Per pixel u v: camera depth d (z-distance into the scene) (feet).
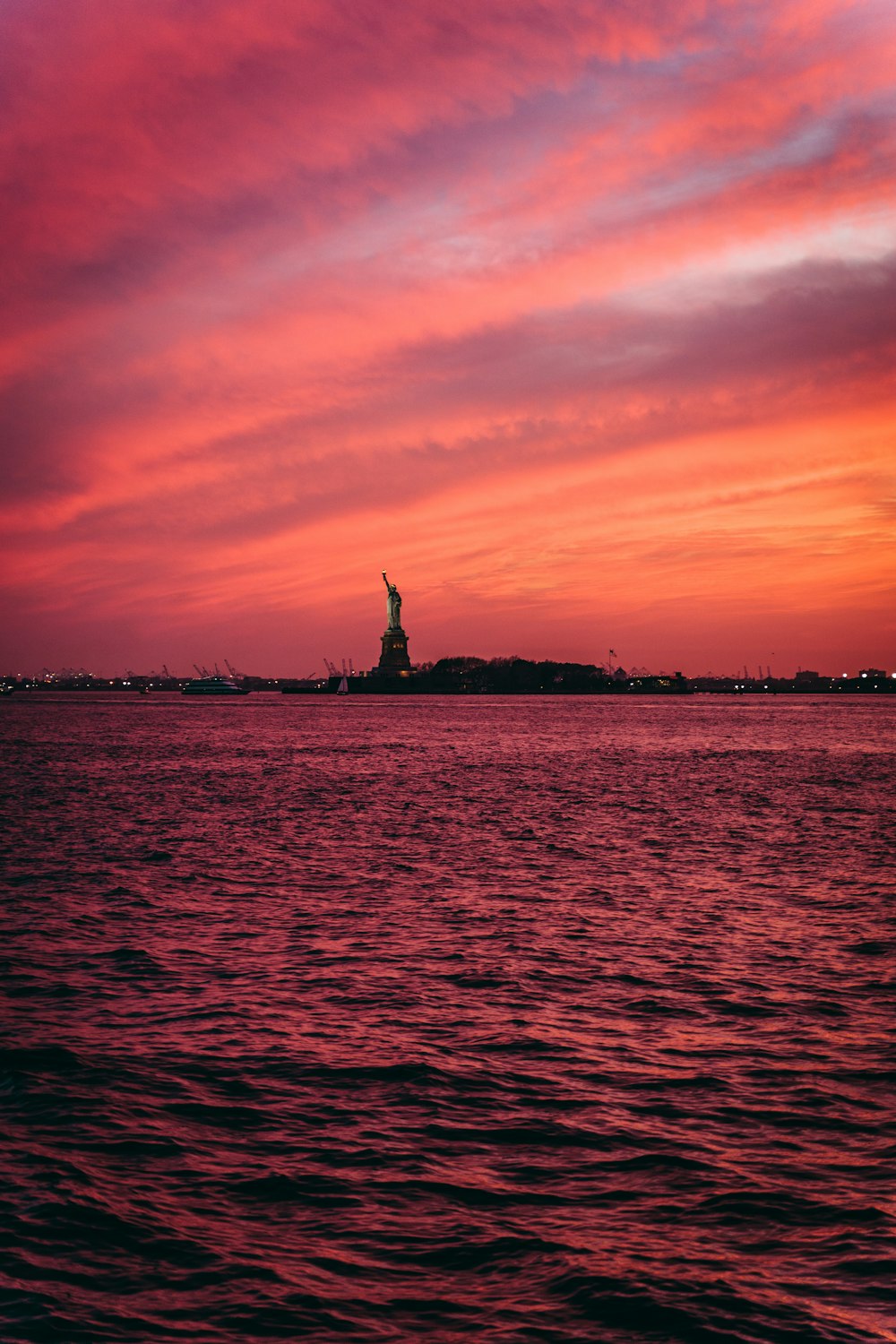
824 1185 52.06
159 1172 53.26
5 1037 72.69
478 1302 42.47
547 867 147.74
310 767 355.77
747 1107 61.67
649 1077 66.39
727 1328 40.57
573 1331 40.60
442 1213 49.49
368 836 181.06
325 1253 46.11
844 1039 73.72
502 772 332.80
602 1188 51.85
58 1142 56.39
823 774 324.80
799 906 119.85
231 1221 48.67
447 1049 71.31
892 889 130.62
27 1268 44.47
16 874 138.82
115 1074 65.87
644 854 160.66
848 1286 43.42
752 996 84.02
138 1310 41.81
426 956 96.37
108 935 103.65
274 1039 73.10
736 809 224.53
